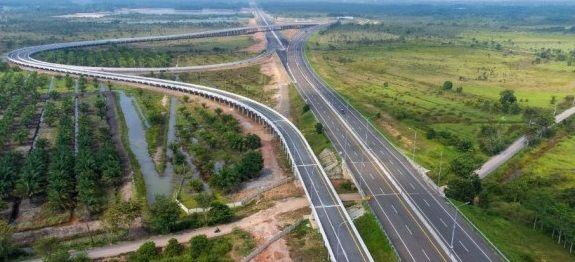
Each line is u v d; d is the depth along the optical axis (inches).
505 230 7578.7
